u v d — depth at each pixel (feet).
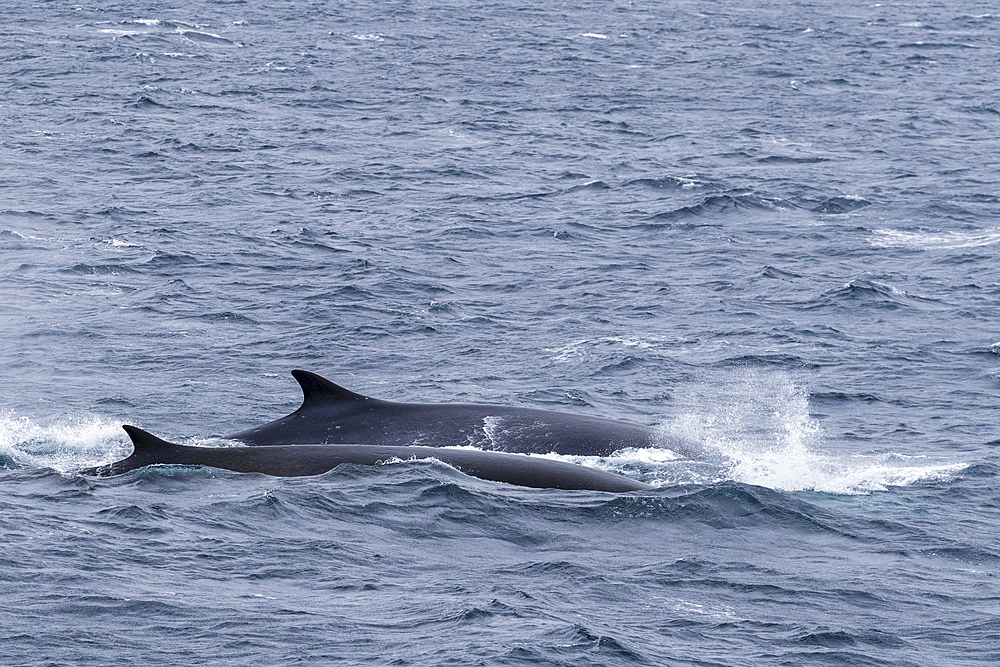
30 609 174.40
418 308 462.19
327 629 172.96
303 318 444.96
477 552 214.07
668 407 357.82
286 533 216.13
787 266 545.85
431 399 358.43
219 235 574.56
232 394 356.38
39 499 228.63
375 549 211.61
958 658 176.55
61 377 366.84
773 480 276.00
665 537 226.99
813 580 207.21
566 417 299.99
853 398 366.84
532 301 479.00
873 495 265.54
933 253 572.92
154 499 229.66
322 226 601.21
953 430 334.03
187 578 191.21
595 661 164.55
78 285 479.82
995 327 450.71
